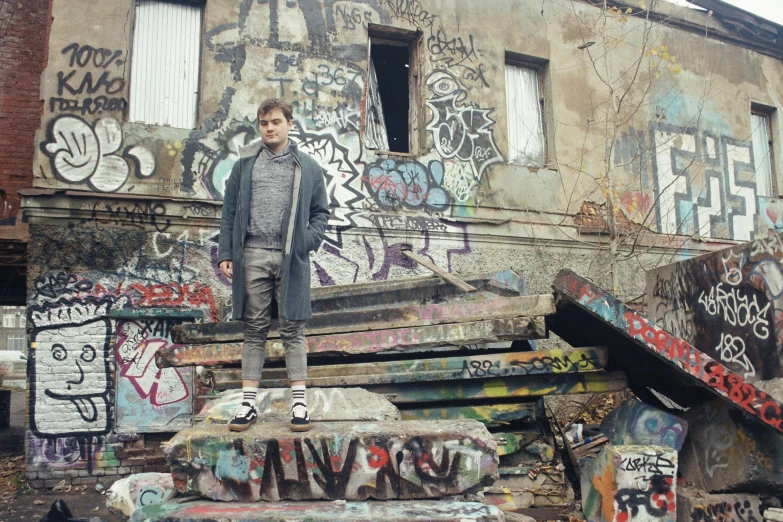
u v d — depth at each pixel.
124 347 7.34
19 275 8.35
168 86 8.01
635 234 10.09
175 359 5.23
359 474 3.05
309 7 8.57
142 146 7.55
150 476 4.71
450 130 9.19
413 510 2.85
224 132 7.93
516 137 9.96
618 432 4.99
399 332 4.96
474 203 9.14
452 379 5.00
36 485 6.76
